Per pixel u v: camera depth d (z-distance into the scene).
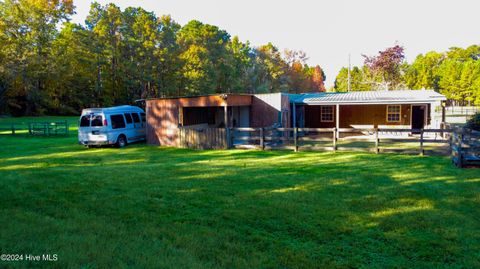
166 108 16.58
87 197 6.50
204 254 4.05
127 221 5.19
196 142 15.76
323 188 7.11
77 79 43.16
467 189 6.96
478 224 5.00
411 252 4.15
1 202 6.18
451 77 60.97
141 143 17.80
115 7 42.53
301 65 65.19
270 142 15.50
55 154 13.90
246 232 4.79
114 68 43.62
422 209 5.66
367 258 4.00
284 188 7.13
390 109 22.44
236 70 52.62
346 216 5.36
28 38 37.56
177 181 7.85
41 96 40.94
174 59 43.78
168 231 4.77
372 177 8.23
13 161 11.97
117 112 16.50
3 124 31.25
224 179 8.05
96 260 3.78
